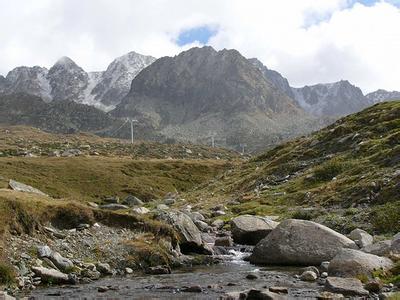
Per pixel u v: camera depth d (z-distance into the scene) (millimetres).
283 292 25469
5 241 31609
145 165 184375
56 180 140750
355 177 61125
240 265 36812
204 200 85250
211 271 34250
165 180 167125
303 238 36656
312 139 96938
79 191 137125
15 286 27703
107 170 164500
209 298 25219
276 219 54156
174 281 30391
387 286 25406
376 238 40375
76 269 31688
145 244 37219
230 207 69812
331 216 49812
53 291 27328
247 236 46438
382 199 51188
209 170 192250
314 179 71000
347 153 77250
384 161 63500
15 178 127625
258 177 86438
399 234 32719
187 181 174625
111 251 35531
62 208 38438
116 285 29156
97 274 31828
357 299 23297
